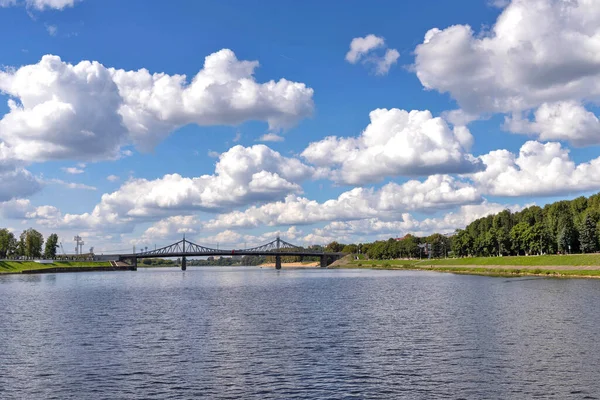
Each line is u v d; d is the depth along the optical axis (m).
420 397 38.56
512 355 50.81
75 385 42.66
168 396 39.66
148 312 90.62
